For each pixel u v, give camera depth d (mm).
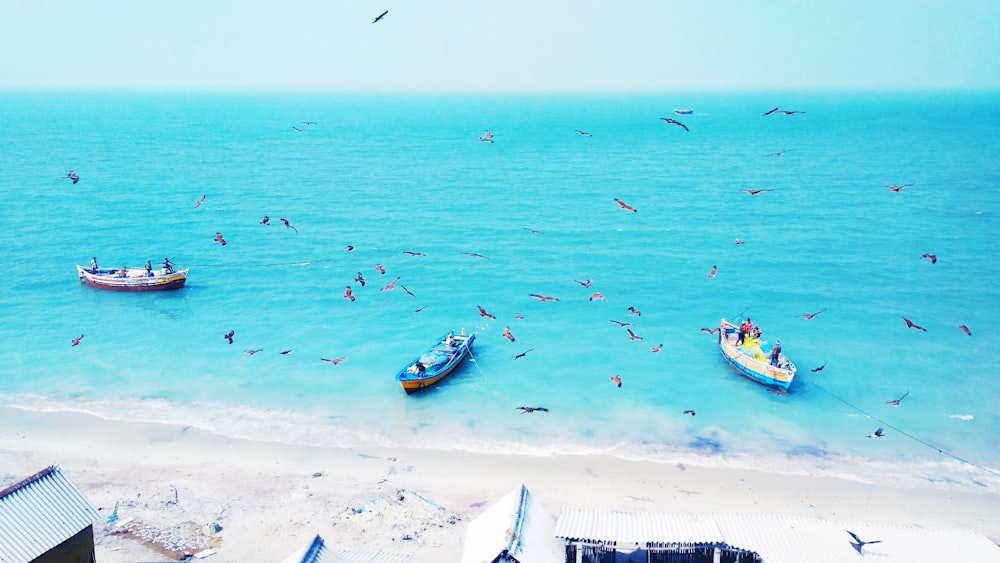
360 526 42969
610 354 67688
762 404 58875
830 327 73812
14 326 75250
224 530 42469
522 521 37906
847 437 54344
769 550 36656
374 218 122188
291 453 52000
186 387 61719
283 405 58812
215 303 82188
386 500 45844
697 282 87250
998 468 50750
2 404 58656
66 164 183000
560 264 94562
